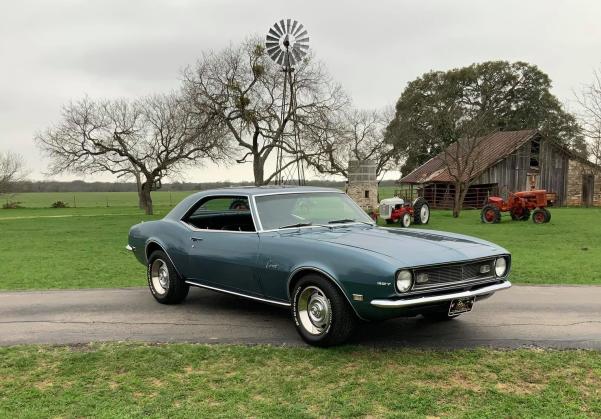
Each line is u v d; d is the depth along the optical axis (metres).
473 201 44.03
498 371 4.63
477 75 59.78
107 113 44.22
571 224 24.20
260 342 5.54
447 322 6.29
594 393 4.16
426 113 47.59
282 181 32.91
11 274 11.32
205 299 7.75
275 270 5.52
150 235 7.38
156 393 4.23
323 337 5.16
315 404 3.98
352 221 6.37
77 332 6.04
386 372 4.62
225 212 6.71
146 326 6.25
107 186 148.00
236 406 3.95
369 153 54.84
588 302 7.42
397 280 4.70
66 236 23.42
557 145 44.66
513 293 8.09
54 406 4.00
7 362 5.01
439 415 3.78
